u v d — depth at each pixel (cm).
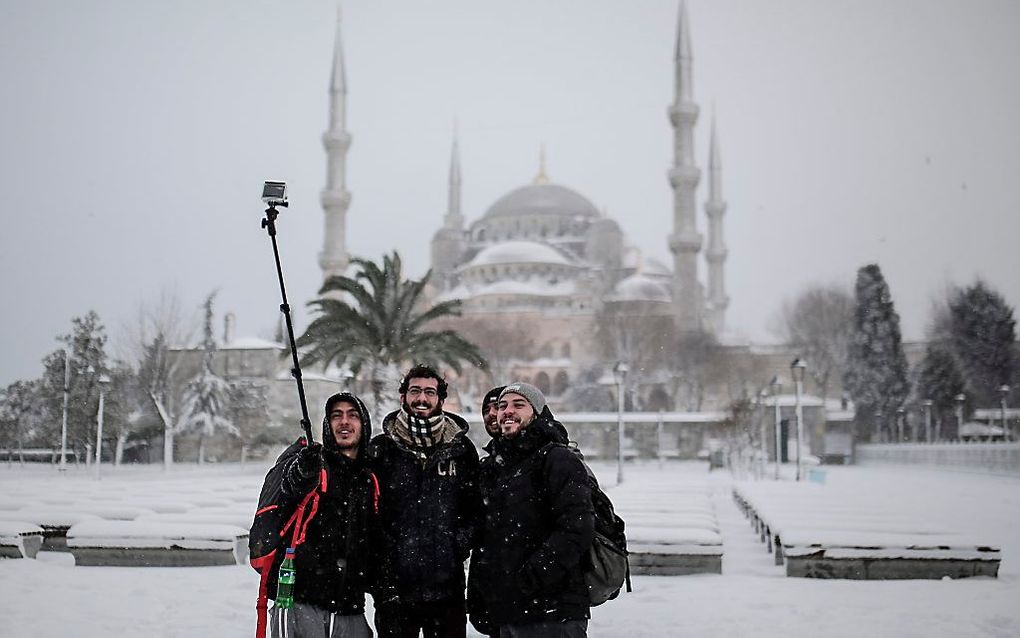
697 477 5462
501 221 15838
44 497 2331
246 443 7312
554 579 629
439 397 713
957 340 8894
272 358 7994
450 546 691
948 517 2500
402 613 693
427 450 703
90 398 6019
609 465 7638
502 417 686
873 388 8912
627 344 11694
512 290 13112
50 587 1281
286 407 7869
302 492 670
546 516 662
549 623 645
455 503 699
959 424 7831
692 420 8131
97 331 6247
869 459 8431
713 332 12950
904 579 1367
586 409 10744
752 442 6725
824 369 11138
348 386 4028
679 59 13000
